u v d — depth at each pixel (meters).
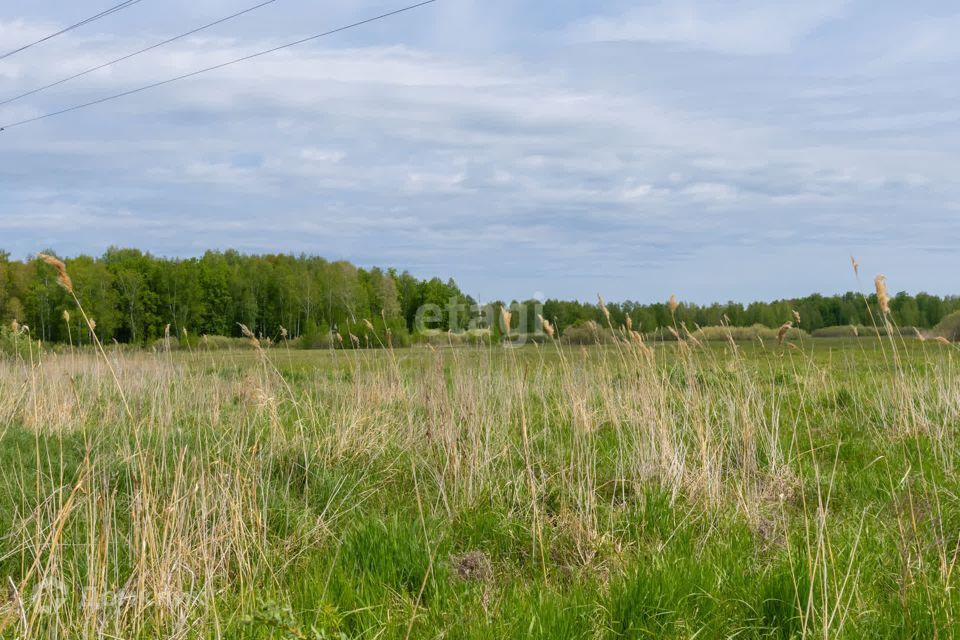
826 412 9.43
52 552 3.48
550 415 8.55
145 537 3.75
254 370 9.84
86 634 3.23
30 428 8.04
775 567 4.13
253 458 4.90
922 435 7.52
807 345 15.98
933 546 4.47
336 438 7.23
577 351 10.15
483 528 5.09
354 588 4.09
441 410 7.12
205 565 3.89
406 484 6.33
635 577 4.04
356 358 9.72
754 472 6.07
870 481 6.22
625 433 7.66
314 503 5.77
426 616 3.73
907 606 3.57
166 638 3.38
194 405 9.27
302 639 3.06
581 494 5.35
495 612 3.72
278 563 4.52
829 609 3.59
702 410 7.90
